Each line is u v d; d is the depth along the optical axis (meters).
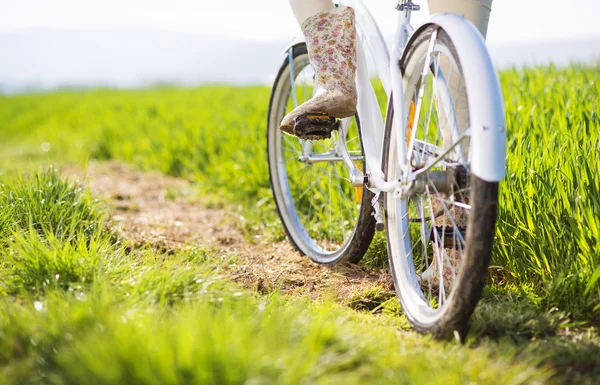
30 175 3.46
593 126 3.05
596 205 2.35
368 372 1.69
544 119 3.64
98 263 2.38
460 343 1.97
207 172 5.84
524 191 2.70
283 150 3.57
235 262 3.06
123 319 1.85
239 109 7.88
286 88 3.47
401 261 2.43
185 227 4.02
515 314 2.20
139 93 15.74
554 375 1.82
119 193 5.21
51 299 2.04
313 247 3.28
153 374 1.54
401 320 2.33
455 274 2.27
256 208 4.49
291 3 2.67
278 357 1.62
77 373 1.55
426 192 2.15
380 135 2.68
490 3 2.41
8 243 2.73
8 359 1.78
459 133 2.15
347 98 2.53
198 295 2.20
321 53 2.57
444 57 2.31
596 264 2.29
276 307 2.23
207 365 1.55
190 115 8.52
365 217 2.81
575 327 2.19
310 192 3.89
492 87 1.87
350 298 2.59
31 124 12.58
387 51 2.65
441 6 2.40
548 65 5.83
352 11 2.61
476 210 1.85
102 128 8.83
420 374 1.66
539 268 2.51
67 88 25.69
